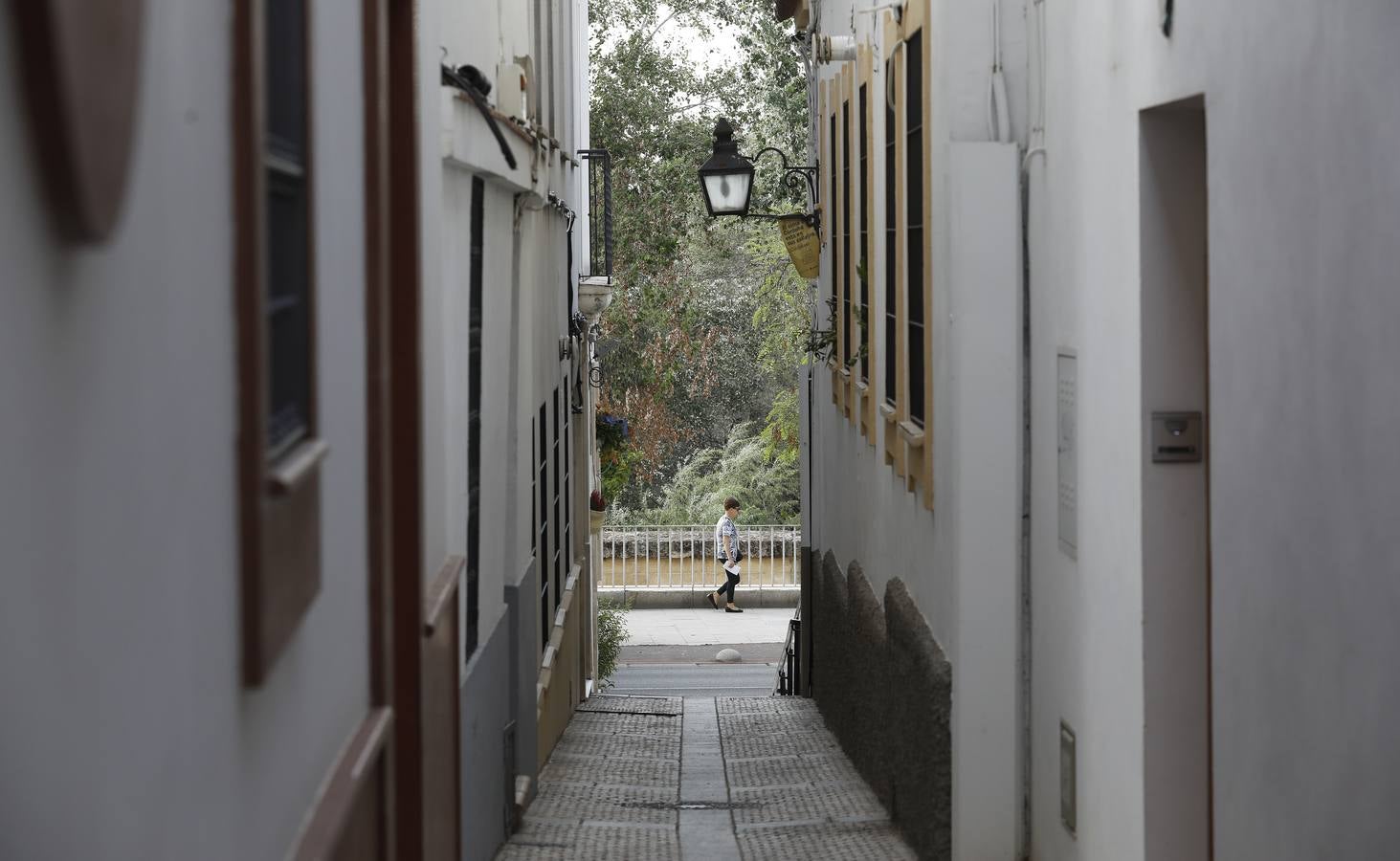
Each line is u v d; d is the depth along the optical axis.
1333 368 3.77
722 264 34.09
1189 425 5.21
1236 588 4.49
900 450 9.08
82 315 1.68
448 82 5.90
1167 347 5.20
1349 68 3.65
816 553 14.92
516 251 9.18
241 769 2.47
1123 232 5.38
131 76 1.76
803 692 16.02
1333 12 3.75
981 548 7.04
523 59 9.14
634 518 36.06
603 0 25.92
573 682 13.94
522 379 9.27
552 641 11.56
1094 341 5.80
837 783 10.30
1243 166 4.36
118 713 1.79
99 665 1.72
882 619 9.80
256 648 2.48
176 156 2.07
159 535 1.98
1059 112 6.35
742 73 25.89
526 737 9.17
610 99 25.28
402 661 4.61
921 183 8.67
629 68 25.50
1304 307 3.95
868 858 7.92
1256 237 4.28
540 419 10.80
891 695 9.05
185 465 2.12
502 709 7.99
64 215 1.60
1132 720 5.35
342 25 3.54
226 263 2.37
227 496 2.38
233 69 2.40
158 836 1.96
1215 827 4.73
